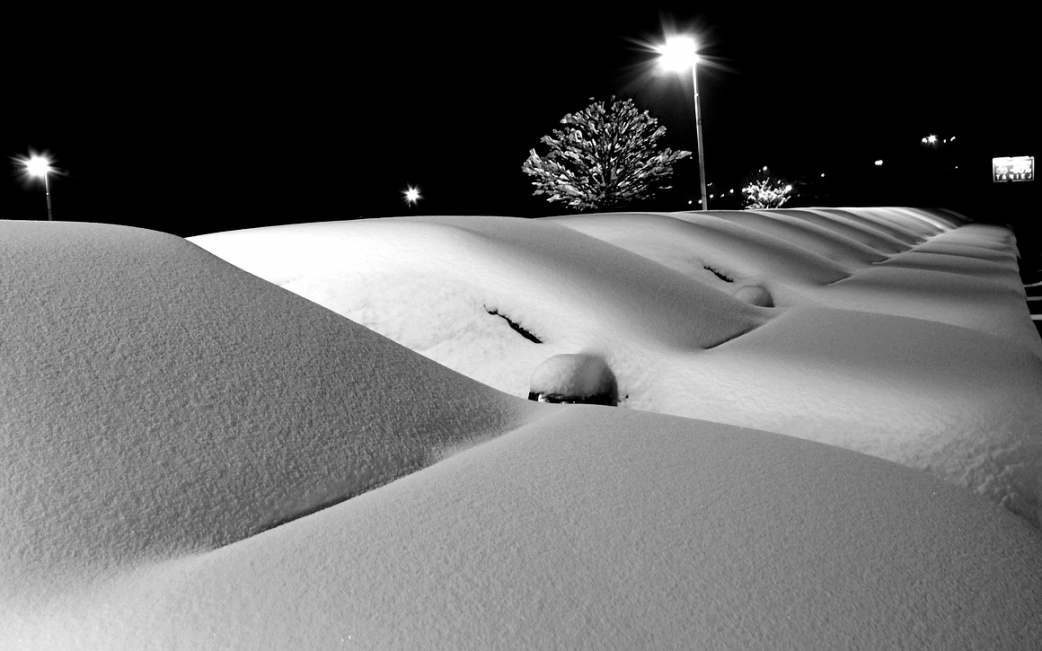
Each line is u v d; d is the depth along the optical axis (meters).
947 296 6.72
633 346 3.89
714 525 1.85
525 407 2.94
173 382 2.10
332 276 4.45
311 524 1.79
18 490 1.67
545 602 1.51
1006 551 1.92
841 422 3.15
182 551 1.69
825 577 1.67
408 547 1.67
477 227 5.20
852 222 14.41
